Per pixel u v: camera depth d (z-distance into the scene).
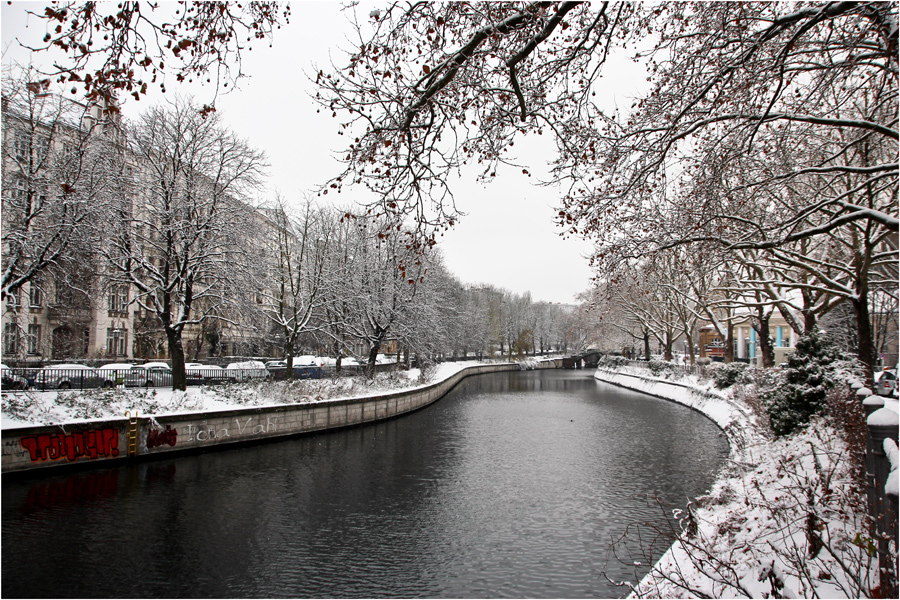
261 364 32.28
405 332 34.38
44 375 20.73
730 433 20.03
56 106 18.17
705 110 9.46
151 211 22.23
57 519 13.22
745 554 7.14
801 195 16.72
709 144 10.91
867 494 6.25
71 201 17.17
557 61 7.33
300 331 28.14
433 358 43.31
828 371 12.56
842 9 7.19
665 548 11.58
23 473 15.83
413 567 10.94
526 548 11.82
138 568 10.77
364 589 10.07
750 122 9.12
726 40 8.84
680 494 15.54
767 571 5.81
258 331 28.22
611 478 17.45
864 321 14.16
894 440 4.45
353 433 25.45
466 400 41.72
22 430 15.77
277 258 28.94
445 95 7.11
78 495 15.01
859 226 15.36
